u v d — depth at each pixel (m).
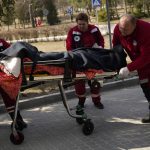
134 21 6.38
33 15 57.69
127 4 49.22
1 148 6.48
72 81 6.40
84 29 7.64
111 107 8.41
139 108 8.20
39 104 8.98
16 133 6.52
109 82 10.23
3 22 12.71
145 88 7.09
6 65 6.12
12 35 30.17
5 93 6.28
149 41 6.41
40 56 6.24
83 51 6.38
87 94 9.51
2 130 7.36
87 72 6.30
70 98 9.38
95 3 15.11
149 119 7.22
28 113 8.41
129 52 6.73
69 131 7.09
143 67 6.75
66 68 6.23
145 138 6.49
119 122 7.38
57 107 8.73
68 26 30.05
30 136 6.95
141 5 46.75
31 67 6.17
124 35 6.53
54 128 7.30
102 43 7.79
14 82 6.15
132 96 9.28
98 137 6.69
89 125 6.78
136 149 6.06
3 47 7.09
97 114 7.98
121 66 6.44
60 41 26.58
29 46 6.30
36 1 58.03
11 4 11.59
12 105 6.36
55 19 56.69
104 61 6.35
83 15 7.63
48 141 6.67
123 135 6.70
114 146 6.24
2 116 8.28
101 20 44.75
